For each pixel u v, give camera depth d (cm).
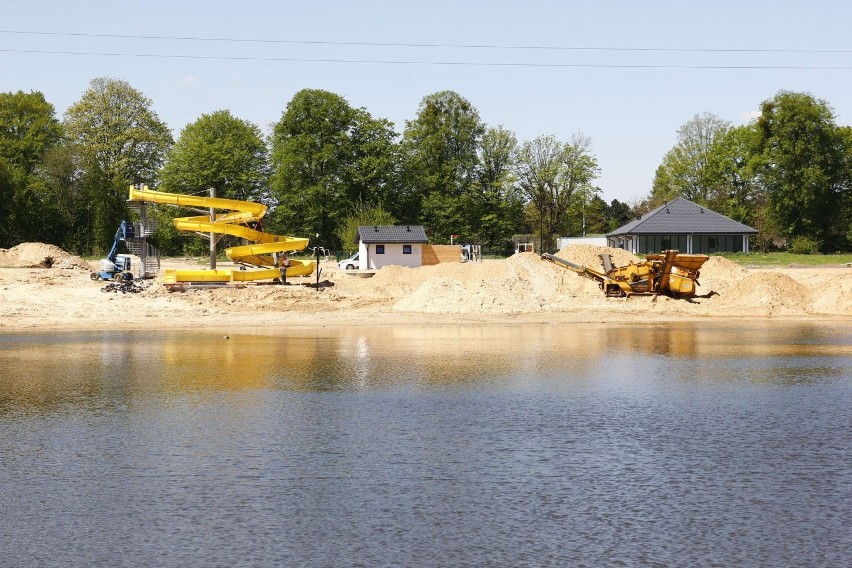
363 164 9862
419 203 10694
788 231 10938
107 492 1408
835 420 1933
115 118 10612
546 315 4734
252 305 4916
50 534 1223
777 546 1173
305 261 5972
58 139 10638
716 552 1153
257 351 3231
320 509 1320
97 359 3002
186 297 5038
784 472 1510
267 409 2070
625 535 1212
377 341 3578
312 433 1811
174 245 10650
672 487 1427
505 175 11012
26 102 10394
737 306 4884
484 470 1526
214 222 5538
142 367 2797
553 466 1551
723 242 9738
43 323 4328
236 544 1183
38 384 2459
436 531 1227
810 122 10569
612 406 2103
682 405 2117
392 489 1418
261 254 5669
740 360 2947
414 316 4688
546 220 12056
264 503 1348
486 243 10994
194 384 2447
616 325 4303
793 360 2948
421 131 10881
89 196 9925
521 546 1172
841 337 3697
